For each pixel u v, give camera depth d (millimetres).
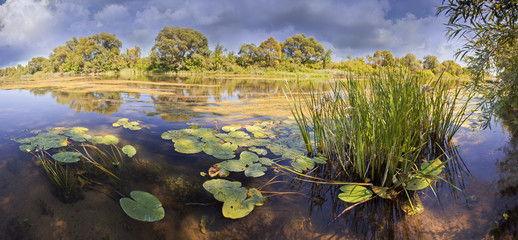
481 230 1079
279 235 1074
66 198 1287
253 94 5859
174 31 33062
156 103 4180
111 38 46812
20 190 1338
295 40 47594
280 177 1609
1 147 1900
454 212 1224
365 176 1646
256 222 1160
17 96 4613
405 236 1062
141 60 38500
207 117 3203
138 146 2043
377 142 1658
